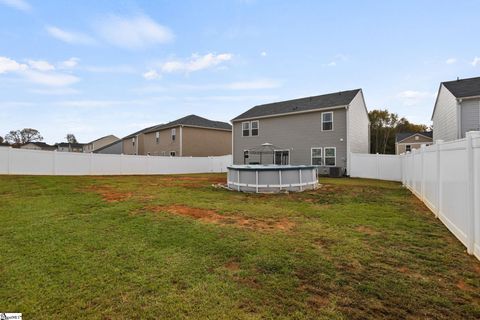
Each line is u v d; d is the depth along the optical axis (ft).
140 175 60.80
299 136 63.05
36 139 211.61
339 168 54.90
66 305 7.66
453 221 14.30
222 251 11.83
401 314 7.21
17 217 17.75
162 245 12.60
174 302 7.80
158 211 19.94
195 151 88.38
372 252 11.69
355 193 29.99
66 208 20.70
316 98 67.05
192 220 17.37
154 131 98.12
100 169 56.90
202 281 9.07
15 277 9.29
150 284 8.86
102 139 168.86
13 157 44.96
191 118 93.71
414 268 10.07
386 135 142.72
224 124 102.12
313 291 8.42
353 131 58.44
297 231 14.94
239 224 16.47
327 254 11.46
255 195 28.96
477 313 7.25
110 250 11.93
